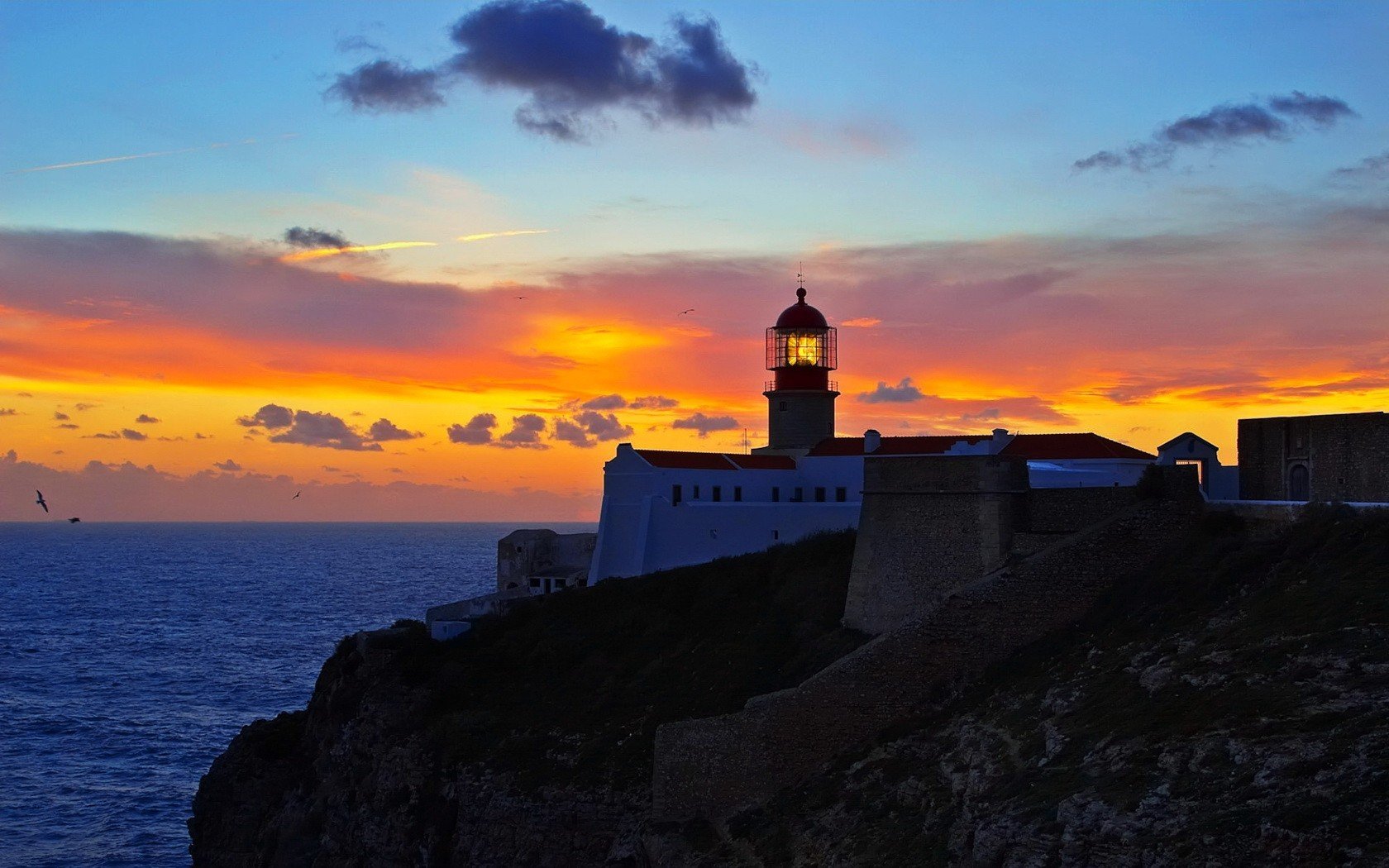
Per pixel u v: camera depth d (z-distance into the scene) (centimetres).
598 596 8819
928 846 4684
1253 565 5684
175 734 12662
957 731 5528
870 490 7300
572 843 6588
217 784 8700
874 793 5425
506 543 10381
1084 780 4338
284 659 17375
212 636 19875
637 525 9312
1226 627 5122
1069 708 5084
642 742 6950
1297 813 3547
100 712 13700
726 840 5691
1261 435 7075
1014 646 6053
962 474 6850
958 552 6838
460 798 7162
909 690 5988
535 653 8306
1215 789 3869
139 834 9675
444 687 8194
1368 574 5053
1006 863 4156
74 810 10219
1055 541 6481
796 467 9869
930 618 6050
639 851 6019
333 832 7775
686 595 8512
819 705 5941
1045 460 8431
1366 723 3850
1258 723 4109
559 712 7594
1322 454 6675
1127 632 5681
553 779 6894
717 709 7044
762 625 7831
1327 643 4512
